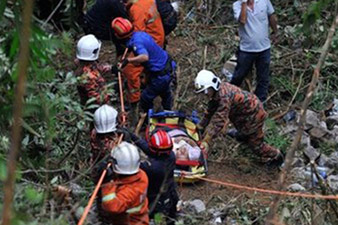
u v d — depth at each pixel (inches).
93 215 245.4
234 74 397.7
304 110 176.2
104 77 359.3
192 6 498.0
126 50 352.8
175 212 270.5
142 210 234.1
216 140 368.8
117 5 368.2
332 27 175.0
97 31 375.9
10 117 203.2
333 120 397.7
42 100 210.2
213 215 301.9
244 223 295.4
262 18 385.1
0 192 192.2
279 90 425.4
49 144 237.3
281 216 256.8
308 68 436.8
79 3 373.4
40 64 213.2
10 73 199.6
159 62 359.3
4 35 207.5
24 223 142.0
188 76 430.3
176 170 323.6
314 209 283.7
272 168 349.4
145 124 364.2
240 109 326.6
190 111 402.0
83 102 318.3
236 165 353.4
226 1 499.5
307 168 341.7
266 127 369.7
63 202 213.9
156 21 370.9
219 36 470.3
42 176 257.4
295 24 475.5
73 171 279.6
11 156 94.0
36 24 177.3
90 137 302.4
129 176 227.3
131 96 362.6
